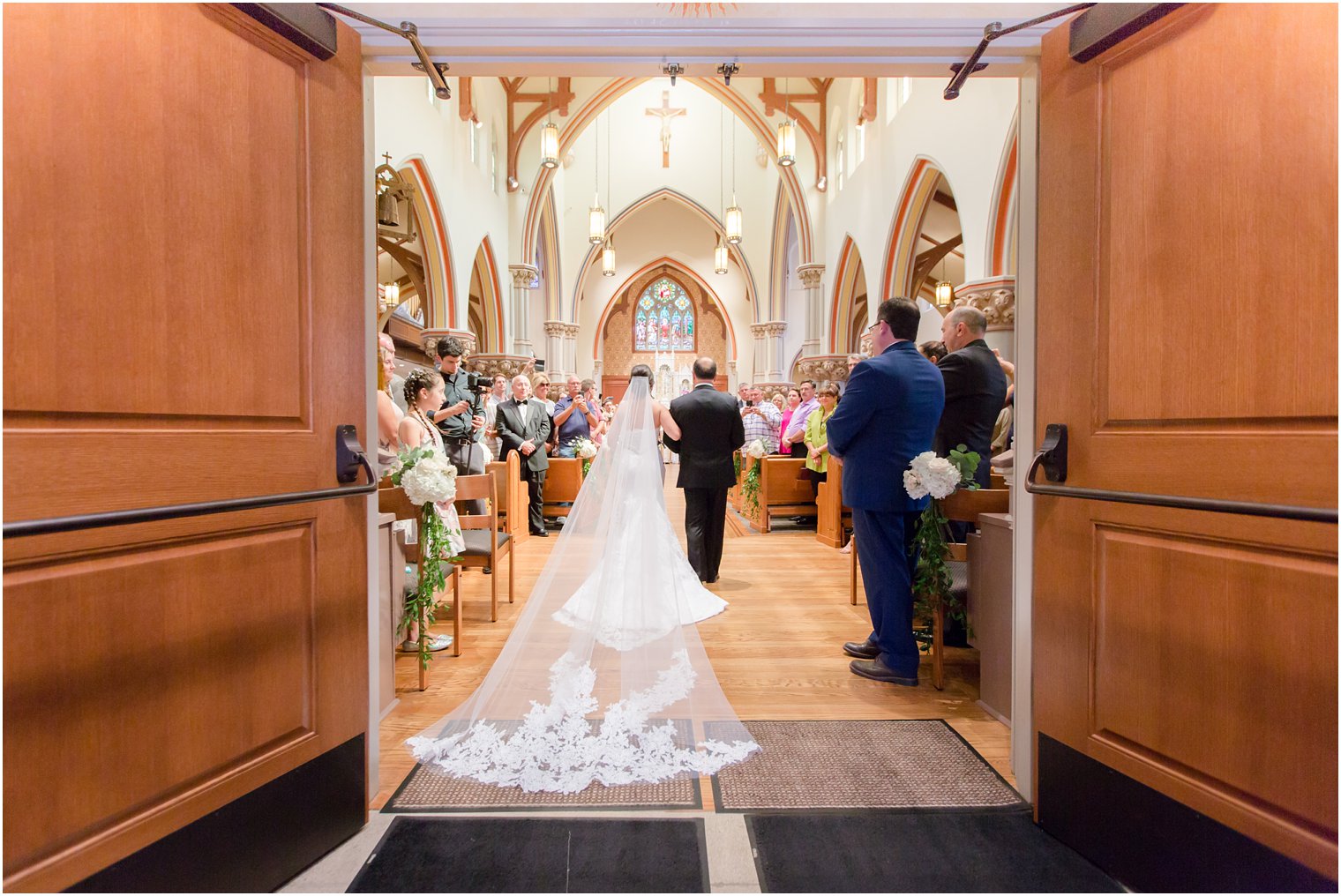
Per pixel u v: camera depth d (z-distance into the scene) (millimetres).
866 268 10398
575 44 1853
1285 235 1244
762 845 1737
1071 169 1712
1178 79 1438
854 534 2953
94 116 1232
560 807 1905
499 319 12500
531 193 13172
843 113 11750
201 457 1408
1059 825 1770
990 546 2562
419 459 2812
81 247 1212
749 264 18219
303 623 1668
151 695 1327
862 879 1602
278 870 1575
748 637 3469
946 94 2061
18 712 1124
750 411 8648
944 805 1934
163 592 1348
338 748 1748
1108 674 1629
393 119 7281
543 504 7121
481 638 3414
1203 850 1398
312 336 1688
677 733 2283
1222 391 1358
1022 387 1982
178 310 1376
